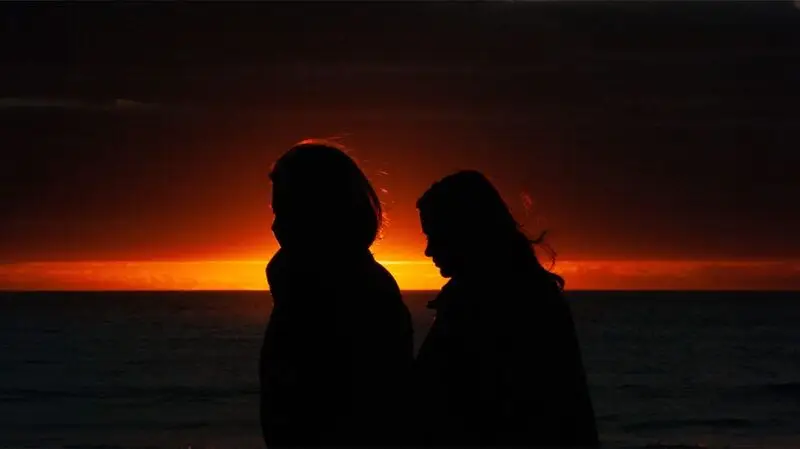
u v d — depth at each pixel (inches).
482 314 93.6
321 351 87.3
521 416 91.3
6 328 2342.5
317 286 88.7
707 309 3390.7
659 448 739.4
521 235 98.3
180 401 1034.7
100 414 939.3
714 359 1518.2
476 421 91.7
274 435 88.0
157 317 2970.0
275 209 92.6
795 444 772.6
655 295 5442.9
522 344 92.7
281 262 90.8
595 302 4247.0
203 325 2469.2
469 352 92.6
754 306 3710.6
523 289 95.0
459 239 96.6
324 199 90.7
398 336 91.8
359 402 87.5
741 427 890.7
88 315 3073.3
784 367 1395.2
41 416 923.4
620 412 994.1
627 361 1498.5
